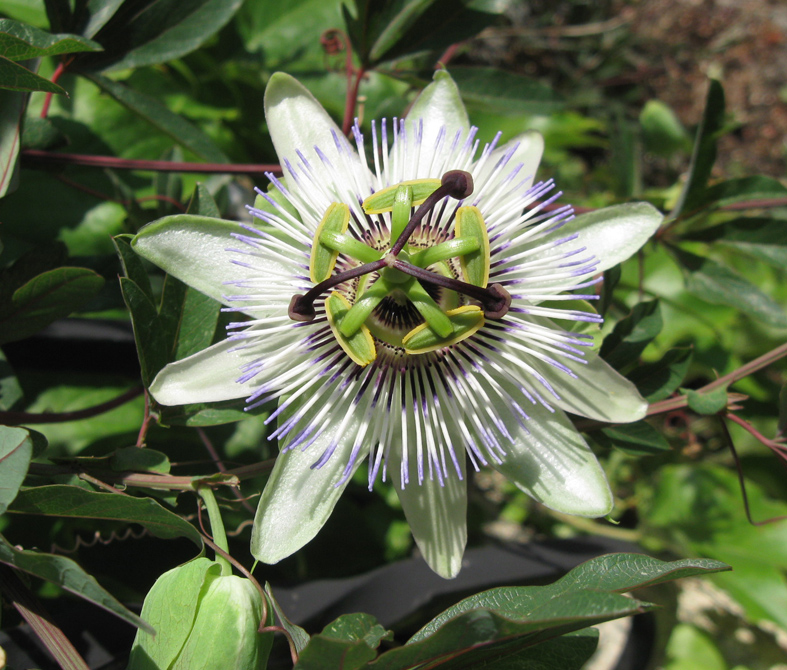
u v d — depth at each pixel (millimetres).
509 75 169
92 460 112
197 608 95
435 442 114
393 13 155
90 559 153
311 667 88
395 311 131
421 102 125
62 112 187
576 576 100
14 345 170
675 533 223
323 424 109
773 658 236
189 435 165
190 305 121
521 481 112
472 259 113
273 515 106
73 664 98
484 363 115
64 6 133
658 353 238
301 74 209
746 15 511
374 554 198
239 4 145
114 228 185
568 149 405
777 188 157
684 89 495
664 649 223
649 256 245
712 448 260
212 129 209
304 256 114
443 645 90
